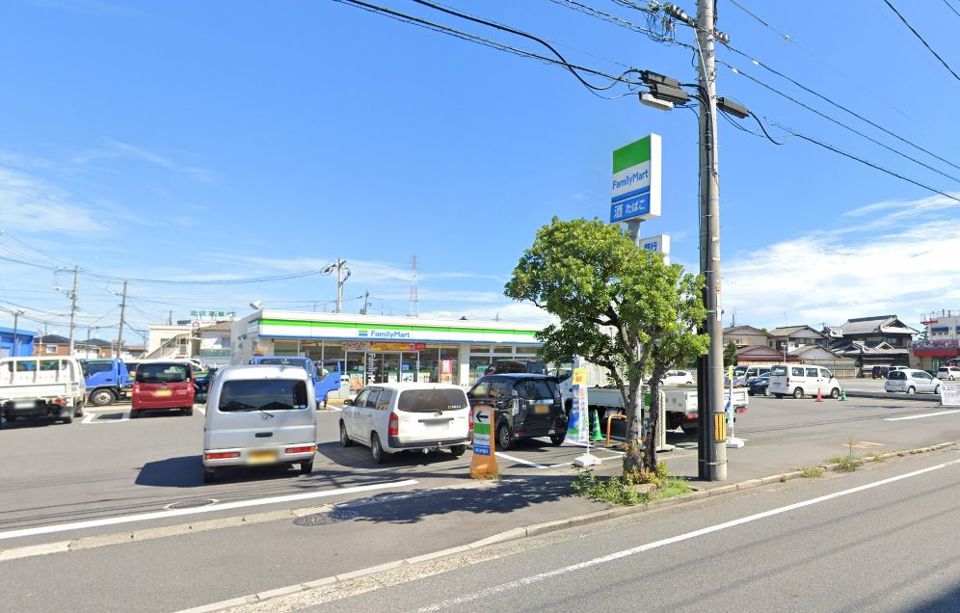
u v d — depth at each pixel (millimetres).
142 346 82688
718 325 9422
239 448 9133
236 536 6508
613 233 8172
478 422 9914
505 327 31172
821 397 30531
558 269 7754
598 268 8086
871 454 12047
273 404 9453
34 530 6758
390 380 28609
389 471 10375
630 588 4879
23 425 16906
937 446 13695
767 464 10719
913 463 11508
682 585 4922
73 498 8328
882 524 6781
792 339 71750
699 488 8664
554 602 4617
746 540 6238
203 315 62938
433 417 11148
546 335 8797
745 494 8719
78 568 5496
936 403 27203
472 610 4512
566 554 5902
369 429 11641
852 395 34000
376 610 4559
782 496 8523
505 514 7352
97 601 4738
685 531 6660
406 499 8180
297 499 8250
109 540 6340
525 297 8500
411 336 28594
